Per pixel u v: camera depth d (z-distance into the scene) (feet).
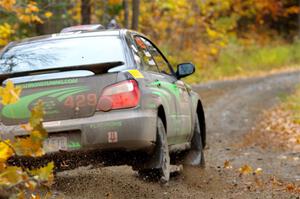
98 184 53.06
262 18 372.99
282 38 377.91
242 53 309.83
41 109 35.65
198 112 71.51
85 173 56.49
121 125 48.85
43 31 135.85
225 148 90.48
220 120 127.85
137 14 156.76
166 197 51.21
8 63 53.78
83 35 55.42
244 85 213.66
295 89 187.11
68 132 49.06
